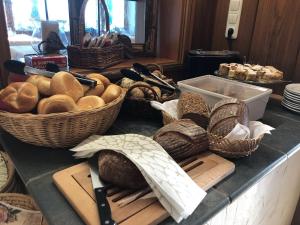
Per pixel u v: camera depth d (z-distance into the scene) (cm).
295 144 77
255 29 127
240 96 88
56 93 65
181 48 136
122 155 51
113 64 117
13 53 106
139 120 88
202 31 143
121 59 125
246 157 68
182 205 45
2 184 83
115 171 49
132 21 139
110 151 53
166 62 133
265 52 125
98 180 53
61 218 46
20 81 73
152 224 44
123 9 133
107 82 79
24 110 62
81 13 113
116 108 71
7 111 61
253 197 70
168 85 91
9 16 103
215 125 66
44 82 67
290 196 106
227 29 137
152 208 46
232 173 61
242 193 57
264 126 68
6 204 76
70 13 115
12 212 76
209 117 72
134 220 44
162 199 47
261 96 85
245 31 131
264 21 122
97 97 69
